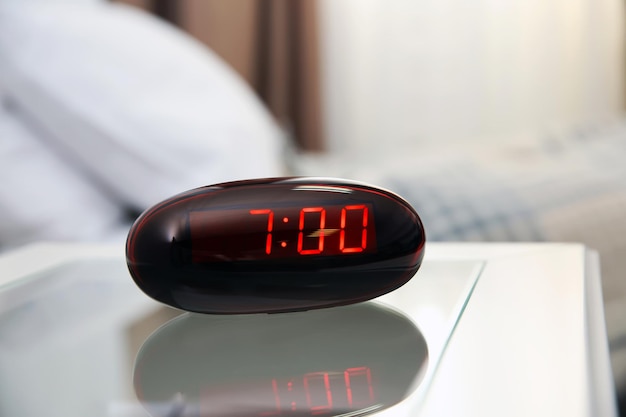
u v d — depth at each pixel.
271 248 0.43
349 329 0.41
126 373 0.36
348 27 2.40
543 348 0.37
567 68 2.40
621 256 0.71
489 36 2.40
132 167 0.93
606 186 0.85
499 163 1.04
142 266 0.43
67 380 0.35
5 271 0.57
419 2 2.39
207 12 2.05
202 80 1.04
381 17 2.40
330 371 0.35
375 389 0.34
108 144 0.92
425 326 0.40
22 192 0.88
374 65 2.42
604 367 0.37
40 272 0.56
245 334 0.41
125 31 1.03
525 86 2.41
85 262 0.59
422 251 0.46
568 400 0.32
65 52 0.94
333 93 2.43
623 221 0.76
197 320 0.44
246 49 2.16
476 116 2.43
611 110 2.40
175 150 0.93
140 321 0.44
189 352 0.38
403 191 0.91
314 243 0.43
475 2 2.38
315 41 2.28
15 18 0.95
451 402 0.32
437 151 1.28
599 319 0.43
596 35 2.39
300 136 2.31
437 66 2.41
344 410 0.32
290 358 0.37
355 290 0.44
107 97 0.92
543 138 1.25
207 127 0.96
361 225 0.44
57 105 0.90
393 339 0.39
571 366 0.35
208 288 0.43
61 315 0.45
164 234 0.43
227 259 0.43
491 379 0.34
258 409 0.32
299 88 2.30
